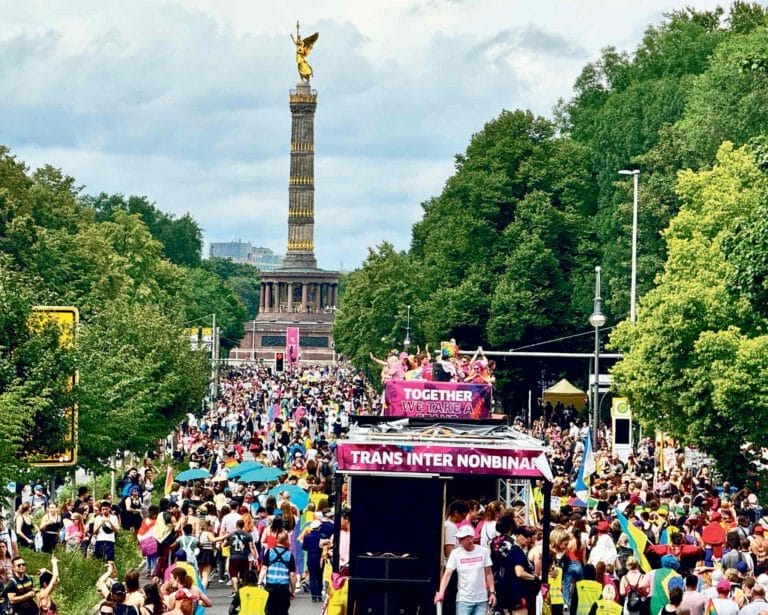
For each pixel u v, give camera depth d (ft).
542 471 138.41
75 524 236.43
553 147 608.60
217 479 279.49
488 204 593.42
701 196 345.10
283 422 549.13
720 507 221.05
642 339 315.37
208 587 235.61
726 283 265.75
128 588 151.02
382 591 140.56
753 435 289.53
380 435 147.33
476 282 579.89
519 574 146.30
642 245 520.01
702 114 509.76
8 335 259.80
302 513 234.58
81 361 274.98
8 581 162.40
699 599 149.69
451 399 194.29
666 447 360.28
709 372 296.51
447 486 164.86
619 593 173.99
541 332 575.79
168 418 455.22
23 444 261.44
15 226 470.39
